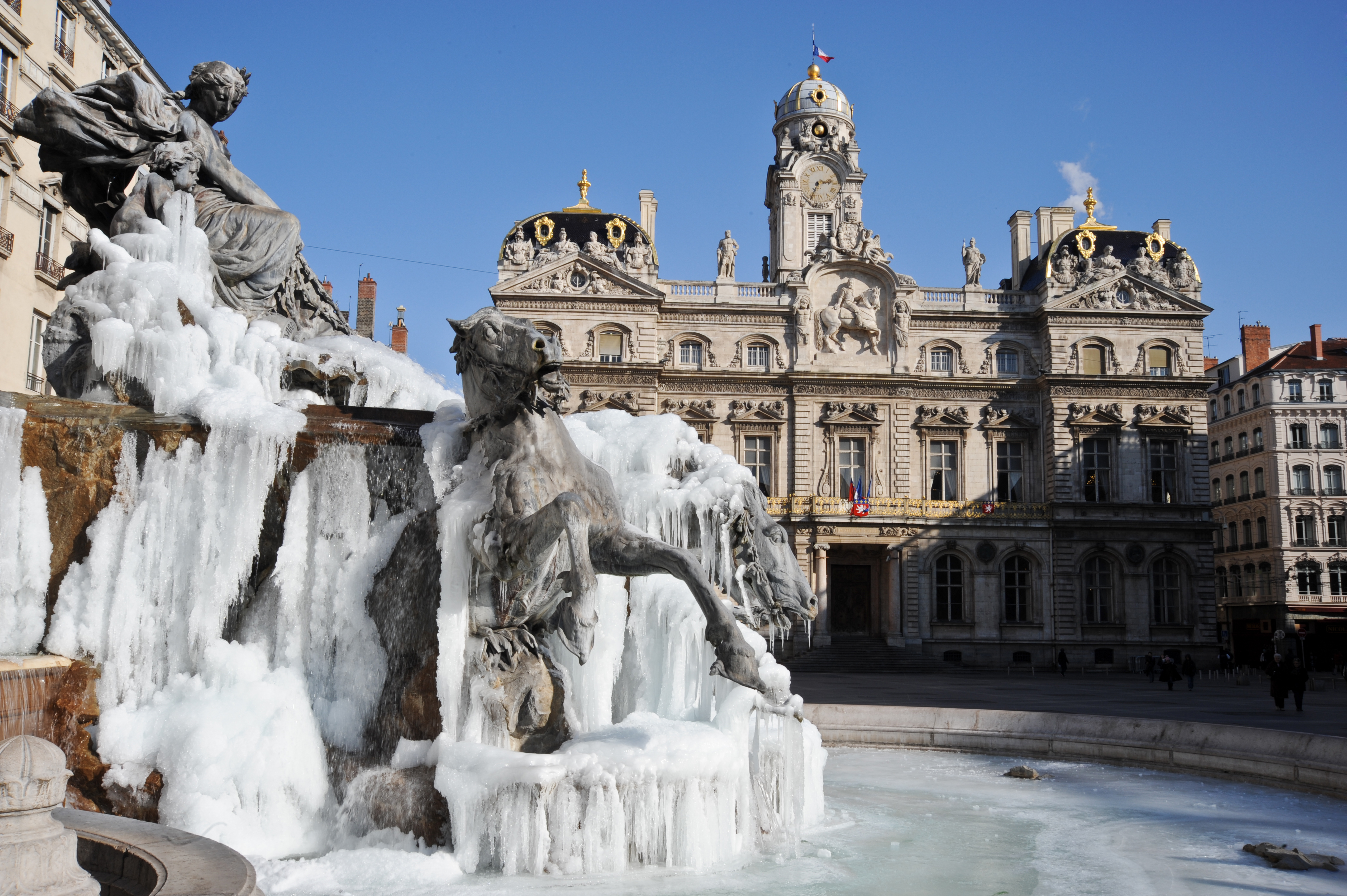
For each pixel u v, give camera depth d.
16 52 33.06
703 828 7.71
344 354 12.16
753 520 11.18
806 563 56.22
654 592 10.16
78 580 8.36
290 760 7.85
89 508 8.49
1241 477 81.38
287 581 8.54
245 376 9.92
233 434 8.66
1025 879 7.74
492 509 8.05
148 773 7.64
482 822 7.21
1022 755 14.64
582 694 9.16
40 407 8.64
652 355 57.59
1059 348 58.53
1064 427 57.97
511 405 8.41
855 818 9.99
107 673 8.20
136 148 11.82
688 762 7.75
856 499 56.25
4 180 32.66
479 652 8.02
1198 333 58.66
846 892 7.23
